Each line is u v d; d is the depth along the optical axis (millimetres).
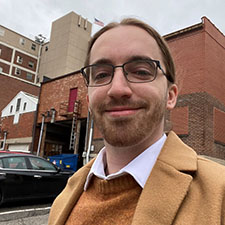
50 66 42031
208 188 734
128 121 881
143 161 910
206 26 11688
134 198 866
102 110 947
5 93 28109
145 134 889
